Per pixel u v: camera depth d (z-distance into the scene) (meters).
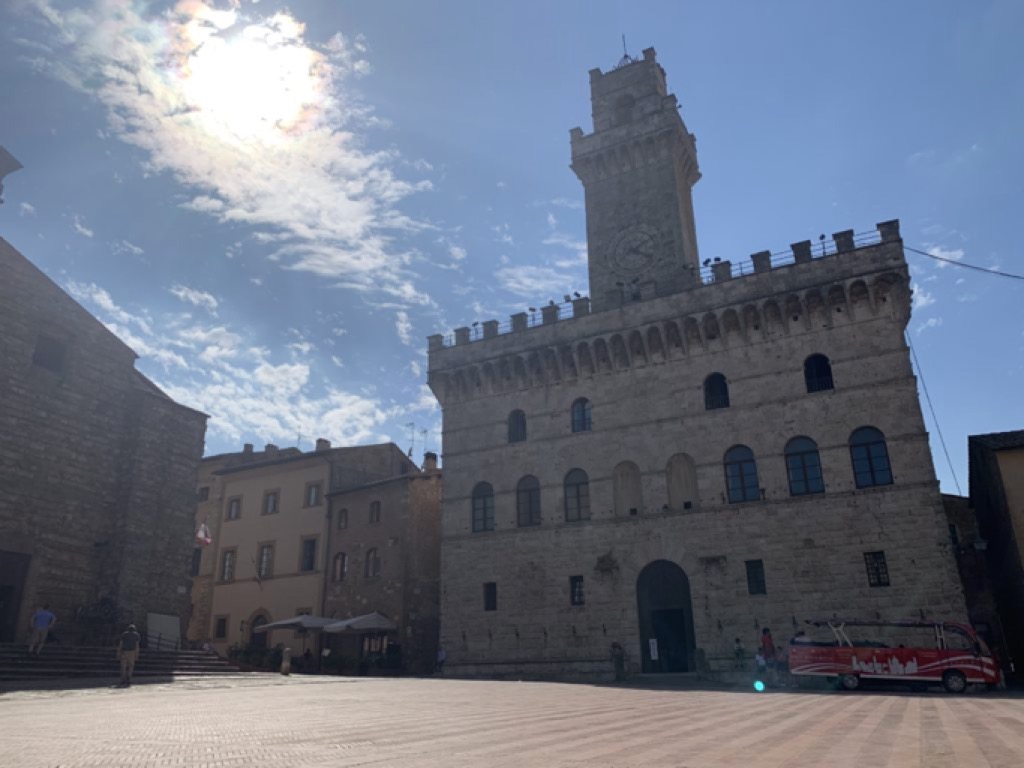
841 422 41.59
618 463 46.75
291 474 65.38
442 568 49.88
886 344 41.75
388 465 68.31
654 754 10.63
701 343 46.22
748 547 41.81
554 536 47.12
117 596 39.84
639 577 44.50
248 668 43.22
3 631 36.16
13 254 39.38
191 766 9.48
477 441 51.53
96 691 26.67
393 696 25.17
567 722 15.98
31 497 38.16
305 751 10.96
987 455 37.56
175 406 45.75
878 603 38.34
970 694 28.05
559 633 45.28
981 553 46.69
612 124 57.47
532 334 51.56
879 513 39.47
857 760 10.11
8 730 14.01
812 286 43.59
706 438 44.62
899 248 42.38
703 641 41.28
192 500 45.50
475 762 9.77
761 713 18.84
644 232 53.31
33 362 39.78
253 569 64.25
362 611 56.59
